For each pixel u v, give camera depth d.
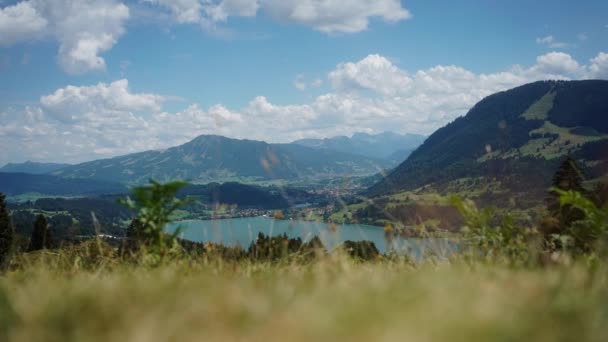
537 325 2.01
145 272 4.90
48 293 3.21
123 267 5.68
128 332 2.03
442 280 3.41
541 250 5.71
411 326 1.90
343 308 2.29
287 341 1.85
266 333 1.89
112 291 3.17
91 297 2.92
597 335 1.94
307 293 2.99
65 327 2.36
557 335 1.93
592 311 2.29
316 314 2.05
